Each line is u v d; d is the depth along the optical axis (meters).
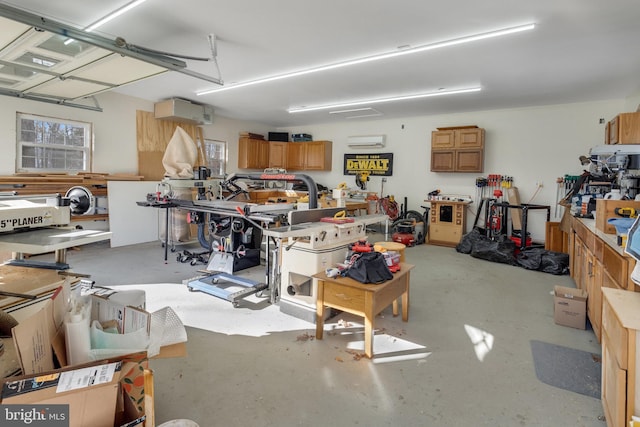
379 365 2.31
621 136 3.75
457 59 4.02
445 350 2.53
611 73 4.38
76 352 1.20
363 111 7.09
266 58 4.11
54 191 5.10
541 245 6.04
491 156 6.71
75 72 3.84
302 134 8.95
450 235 6.52
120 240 5.82
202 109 6.77
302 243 2.97
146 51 3.38
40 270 1.70
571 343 2.66
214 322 2.95
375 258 2.58
